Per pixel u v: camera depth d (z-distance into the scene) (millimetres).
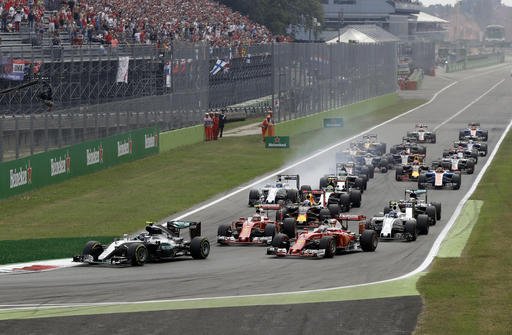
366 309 64438
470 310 63625
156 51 194500
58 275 80438
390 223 102250
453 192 144875
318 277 79000
